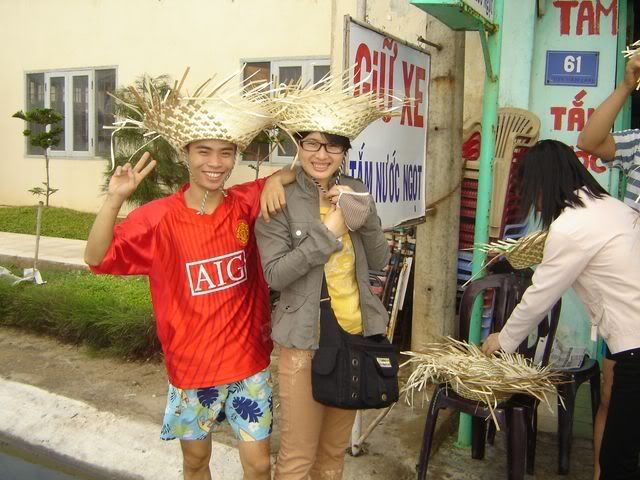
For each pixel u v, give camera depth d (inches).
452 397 105.6
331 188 91.4
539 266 94.6
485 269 122.4
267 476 94.7
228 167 87.9
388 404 90.9
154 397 158.7
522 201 97.1
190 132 83.8
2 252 291.6
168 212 89.6
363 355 90.1
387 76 120.5
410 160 132.8
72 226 367.9
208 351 90.6
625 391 90.0
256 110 87.4
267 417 94.0
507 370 101.4
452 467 124.1
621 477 92.7
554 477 121.2
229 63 362.9
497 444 133.6
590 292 93.2
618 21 154.2
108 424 144.3
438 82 150.4
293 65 346.6
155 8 379.9
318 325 89.2
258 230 91.7
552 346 121.8
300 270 86.6
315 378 88.4
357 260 92.9
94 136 413.1
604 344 147.2
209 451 98.7
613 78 155.2
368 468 122.9
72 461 133.4
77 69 413.7
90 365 181.5
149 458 131.4
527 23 157.2
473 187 171.2
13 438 143.4
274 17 347.9
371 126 115.3
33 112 267.6
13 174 447.2
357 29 108.9
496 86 118.1
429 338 158.7
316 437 93.6
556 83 158.9
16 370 177.6
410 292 186.2
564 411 119.1
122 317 185.3
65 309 198.7
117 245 85.5
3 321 214.5
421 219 137.0
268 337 97.4
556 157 94.4
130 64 393.4
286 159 339.3
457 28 111.8
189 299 90.4
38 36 425.4
